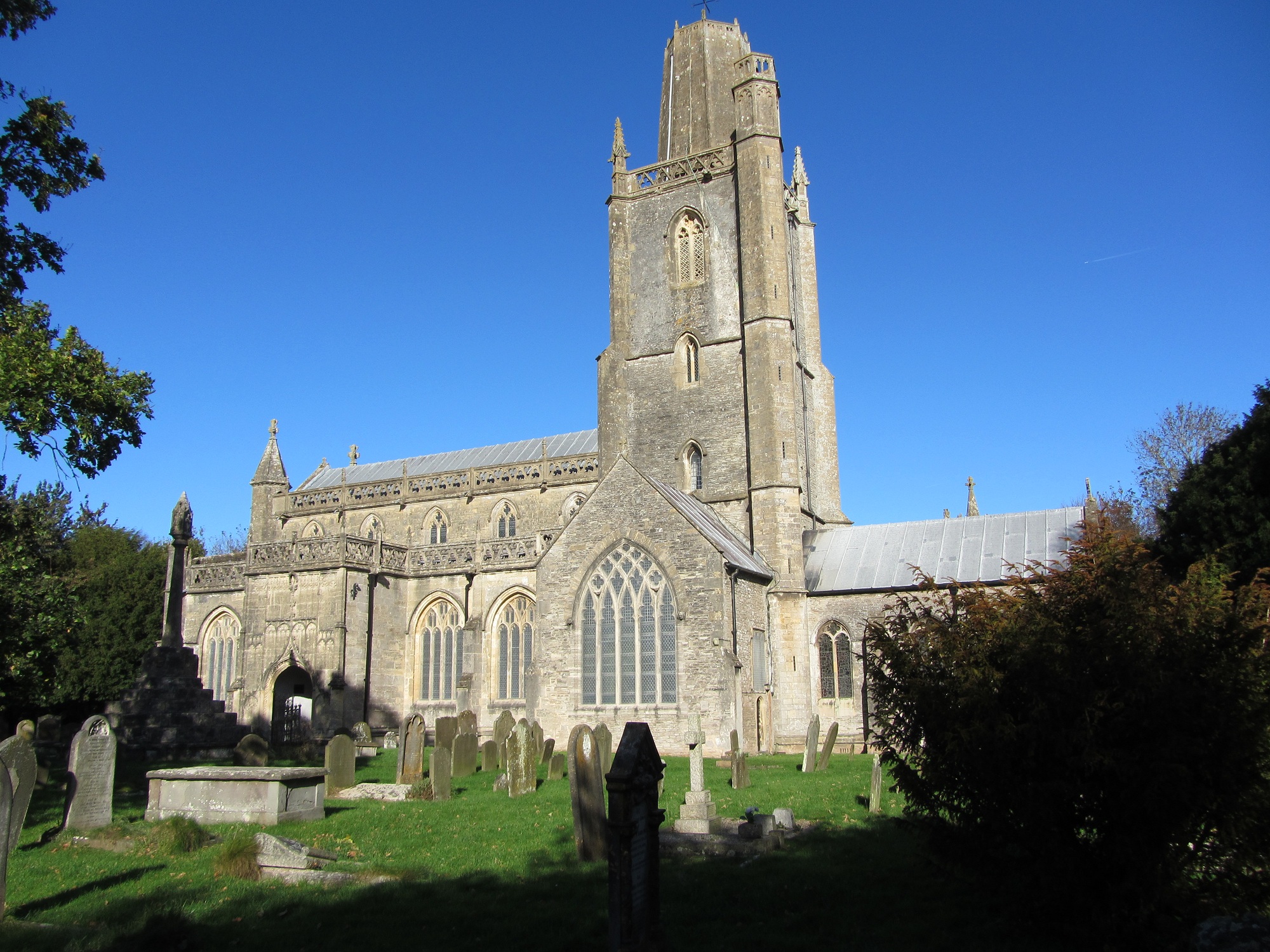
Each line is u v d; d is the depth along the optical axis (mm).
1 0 23062
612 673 42500
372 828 21531
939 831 14766
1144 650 13070
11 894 15750
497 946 13031
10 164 24312
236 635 59875
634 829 12398
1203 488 38438
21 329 27172
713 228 54906
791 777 31734
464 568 54438
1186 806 12344
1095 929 12922
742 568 43156
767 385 50312
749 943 13227
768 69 54406
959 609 16719
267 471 69500
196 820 21844
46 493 59969
